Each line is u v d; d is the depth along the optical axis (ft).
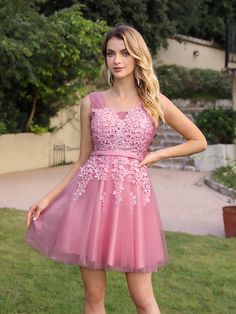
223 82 55.83
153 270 8.85
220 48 66.64
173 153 9.27
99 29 37.09
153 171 40.19
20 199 28.96
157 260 8.93
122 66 8.92
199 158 39.04
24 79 36.78
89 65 37.83
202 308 12.94
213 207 27.25
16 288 14.05
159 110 9.04
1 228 20.51
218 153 40.09
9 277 14.85
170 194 30.91
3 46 30.37
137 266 8.65
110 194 8.80
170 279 14.85
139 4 49.11
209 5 67.10
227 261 16.75
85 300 9.55
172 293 13.84
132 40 8.86
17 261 16.28
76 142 44.88
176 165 41.52
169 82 54.08
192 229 22.53
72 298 13.42
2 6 32.19
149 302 9.21
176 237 19.83
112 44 8.94
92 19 47.85
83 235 8.76
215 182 32.89
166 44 56.44
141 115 8.95
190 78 56.18
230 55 42.39
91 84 41.88
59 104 42.01
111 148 8.95
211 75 56.95
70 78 39.45
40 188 32.45
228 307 13.07
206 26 66.85
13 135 38.86
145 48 8.98
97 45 37.14
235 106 43.83
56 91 39.52
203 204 28.02
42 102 41.24
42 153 41.60
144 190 8.98
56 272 15.33
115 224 8.68
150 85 8.98
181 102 56.08
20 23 32.09
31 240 9.45
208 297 13.61
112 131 8.89
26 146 40.06
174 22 55.42
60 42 35.09
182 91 56.59
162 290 13.98
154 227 9.01
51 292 13.82
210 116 42.06
